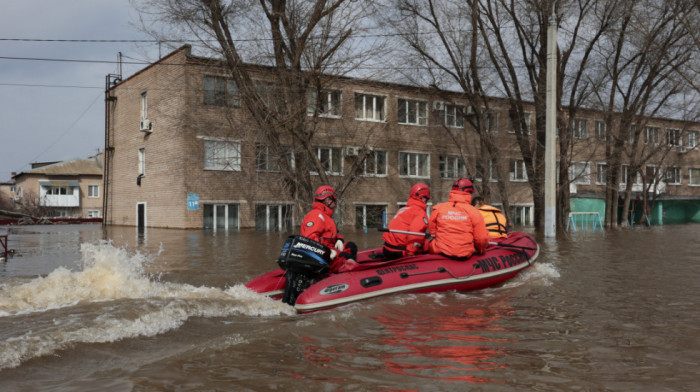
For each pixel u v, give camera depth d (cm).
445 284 661
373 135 2547
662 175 3228
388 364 372
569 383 338
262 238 1656
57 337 414
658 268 922
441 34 2136
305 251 598
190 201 2180
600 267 936
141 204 2581
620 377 349
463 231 702
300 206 1862
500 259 750
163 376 342
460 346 420
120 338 423
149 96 2483
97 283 599
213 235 1814
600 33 2197
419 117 2739
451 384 333
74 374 342
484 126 2331
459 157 2817
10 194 6062
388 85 2256
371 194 2581
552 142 1734
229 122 1945
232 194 2273
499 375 351
